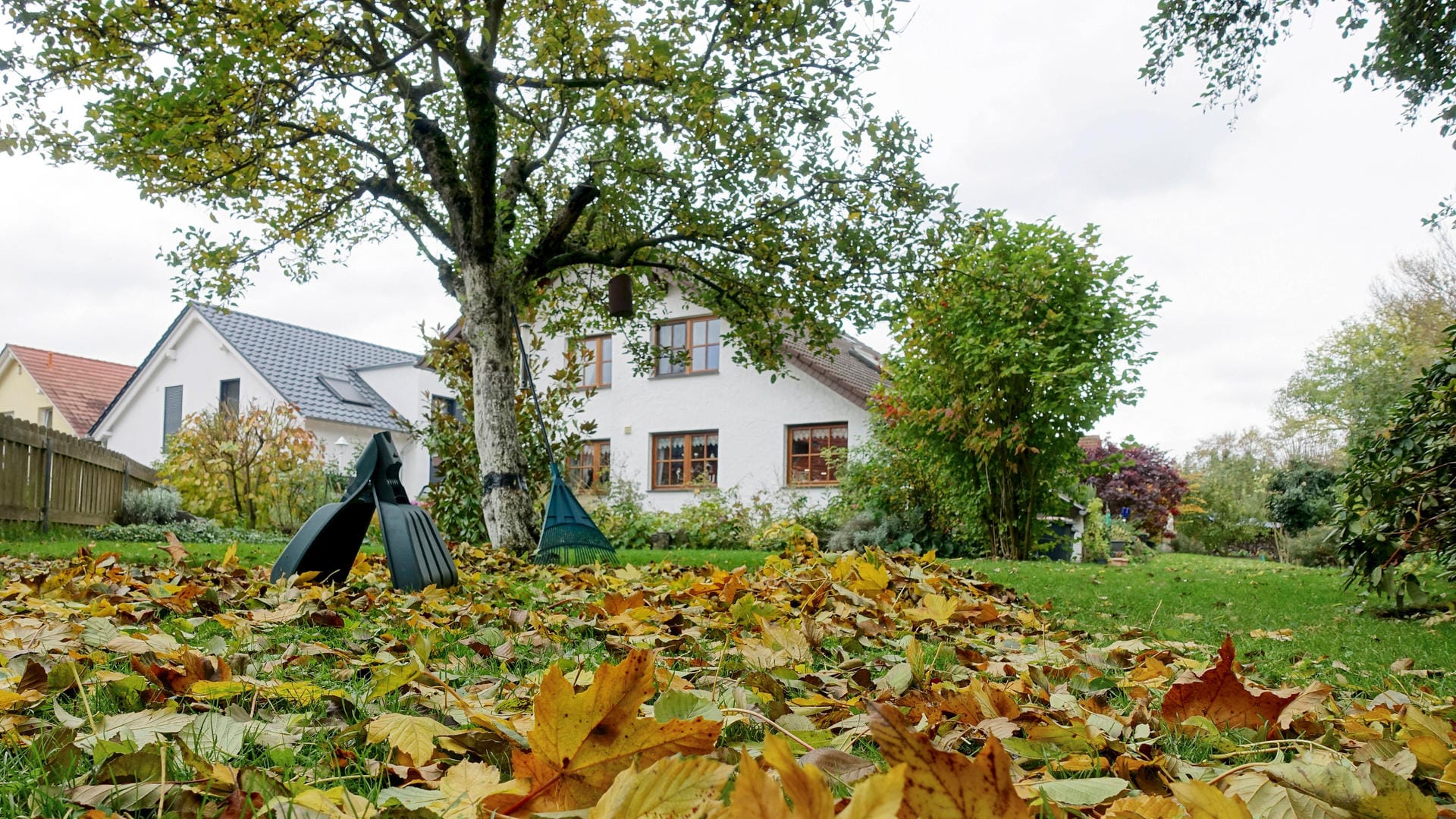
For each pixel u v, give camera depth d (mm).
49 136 6383
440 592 3168
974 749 1175
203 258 7699
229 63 4953
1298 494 21031
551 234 7297
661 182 7918
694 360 15422
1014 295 8828
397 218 8273
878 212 7281
